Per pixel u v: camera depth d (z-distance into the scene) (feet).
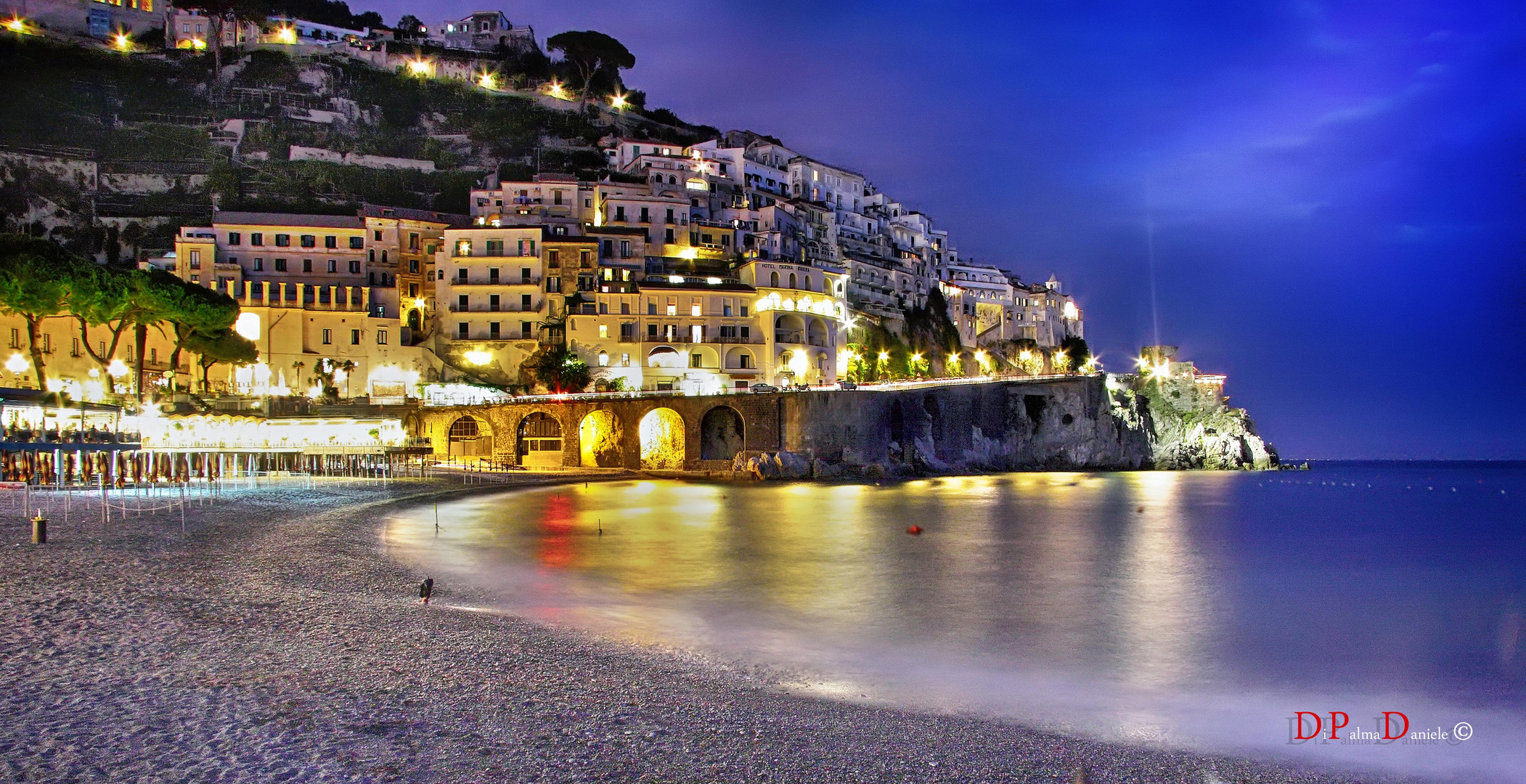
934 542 173.58
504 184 439.22
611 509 219.20
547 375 341.00
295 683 59.41
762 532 182.39
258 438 254.27
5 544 106.63
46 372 254.06
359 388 339.36
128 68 501.56
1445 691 76.13
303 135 508.12
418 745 50.44
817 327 412.57
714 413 349.82
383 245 384.06
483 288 370.73
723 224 454.81
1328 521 237.86
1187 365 552.00
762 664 77.41
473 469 302.66
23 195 411.34
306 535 133.69
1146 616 105.91
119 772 43.98
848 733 58.65
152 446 204.13
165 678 58.34
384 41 593.83
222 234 361.92
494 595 102.53
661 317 377.91
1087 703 70.13
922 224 625.00
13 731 47.96
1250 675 80.28
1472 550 175.01
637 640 83.35
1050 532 195.21
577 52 605.31
